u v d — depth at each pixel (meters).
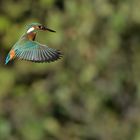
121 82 18.12
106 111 18.09
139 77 18.20
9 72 17.98
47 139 17.52
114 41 17.67
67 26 17.66
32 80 18.11
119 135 17.91
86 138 17.97
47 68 17.81
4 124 16.94
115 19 17.58
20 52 7.14
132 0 17.61
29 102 17.86
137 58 18.14
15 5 18.45
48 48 7.06
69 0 17.80
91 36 17.66
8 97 17.88
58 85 17.95
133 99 18.31
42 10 18.36
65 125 17.97
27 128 17.23
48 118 17.58
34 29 7.72
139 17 17.52
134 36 17.98
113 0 17.81
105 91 17.94
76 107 17.95
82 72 17.66
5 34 18.11
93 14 17.66
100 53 17.67
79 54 17.61
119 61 18.02
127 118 18.12
